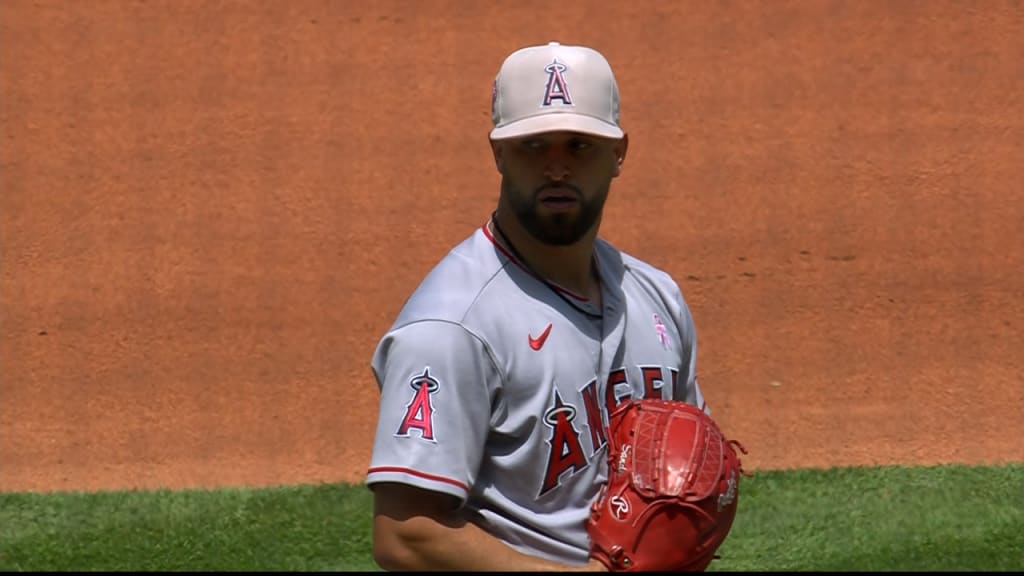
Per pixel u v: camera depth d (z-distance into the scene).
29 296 40.78
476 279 11.20
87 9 55.03
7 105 50.09
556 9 53.44
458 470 10.73
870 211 42.31
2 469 32.12
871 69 48.91
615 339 11.61
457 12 53.75
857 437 31.75
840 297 38.44
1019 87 47.50
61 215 44.56
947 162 44.31
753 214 42.53
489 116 48.50
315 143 47.47
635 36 51.59
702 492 10.86
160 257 42.28
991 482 27.05
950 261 39.91
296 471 31.36
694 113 47.50
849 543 23.48
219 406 35.06
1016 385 34.16
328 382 36.00
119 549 24.14
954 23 50.75
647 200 43.50
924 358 35.56
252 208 44.41
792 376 34.94
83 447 33.28
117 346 38.25
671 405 11.38
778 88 48.41
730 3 52.84
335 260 41.72
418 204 44.22
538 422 11.06
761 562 22.67
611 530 10.91
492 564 10.83
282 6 54.69
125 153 47.47
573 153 11.13
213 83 50.91
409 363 10.84
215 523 25.59
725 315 37.84
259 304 39.78
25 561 23.50
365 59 51.62
